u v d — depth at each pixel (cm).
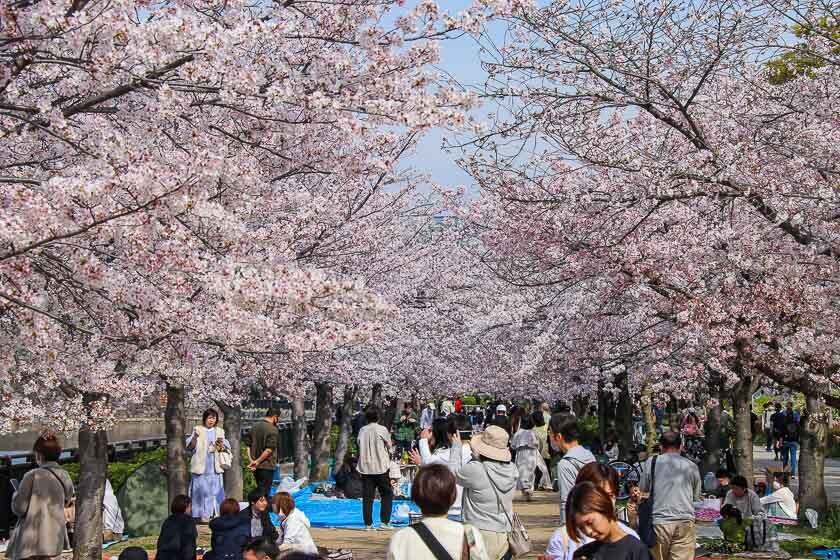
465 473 921
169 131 887
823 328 1210
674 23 1217
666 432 987
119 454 2123
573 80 1233
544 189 1312
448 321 2766
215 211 710
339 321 830
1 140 845
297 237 1269
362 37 767
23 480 1041
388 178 1549
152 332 787
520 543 960
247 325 755
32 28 668
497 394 3466
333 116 770
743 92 1295
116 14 657
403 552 548
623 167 1132
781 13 1169
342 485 2158
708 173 1120
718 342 1236
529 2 770
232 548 1121
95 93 746
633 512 1096
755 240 1216
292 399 2148
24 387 932
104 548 1462
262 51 834
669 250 1253
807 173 1159
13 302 707
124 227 675
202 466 1702
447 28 766
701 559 1283
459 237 2766
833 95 1184
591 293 1623
